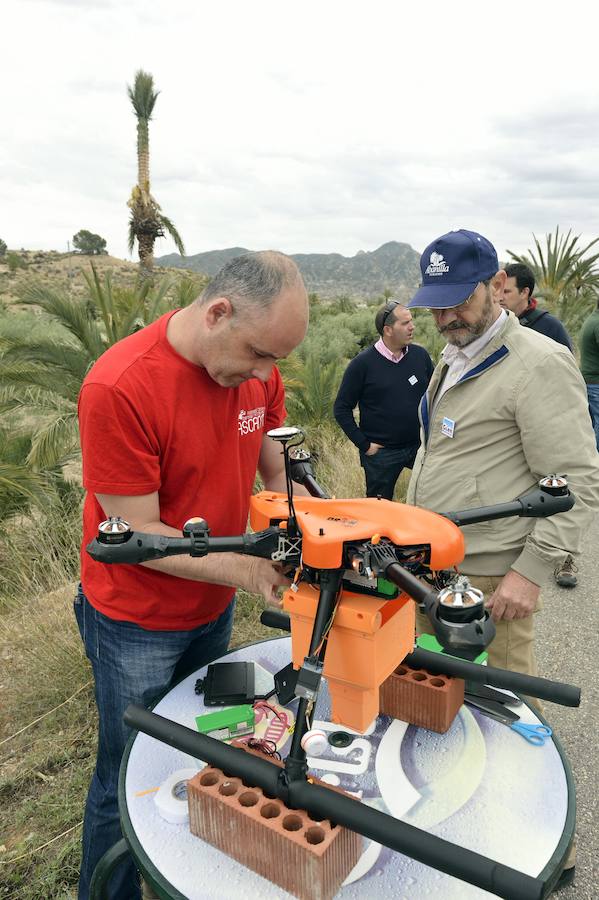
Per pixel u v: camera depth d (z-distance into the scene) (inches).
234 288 52.7
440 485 82.9
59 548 164.4
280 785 41.6
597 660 132.2
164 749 55.9
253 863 42.6
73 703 118.0
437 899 41.0
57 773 104.0
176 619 66.5
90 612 69.1
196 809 45.3
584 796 97.4
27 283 218.7
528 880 33.8
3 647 140.7
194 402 59.5
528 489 78.4
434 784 50.2
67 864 86.2
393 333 167.3
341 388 178.7
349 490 204.2
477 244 74.6
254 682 63.2
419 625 90.8
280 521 45.8
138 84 564.1
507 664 81.0
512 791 49.3
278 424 76.9
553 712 116.7
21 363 216.1
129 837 46.4
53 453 193.9
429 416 89.9
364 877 42.7
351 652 44.8
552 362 73.6
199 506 64.1
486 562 80.1
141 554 41.4
